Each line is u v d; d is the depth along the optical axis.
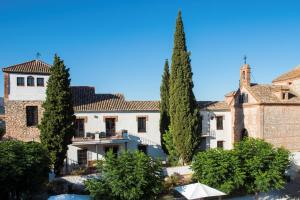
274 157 25.22
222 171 22.83
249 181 24.84
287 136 38.12
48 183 25.58
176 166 31.33
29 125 33.16
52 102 27.34
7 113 32.28
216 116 41.47
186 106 32.53
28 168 20.75
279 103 37.56
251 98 38.47
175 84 33.12
